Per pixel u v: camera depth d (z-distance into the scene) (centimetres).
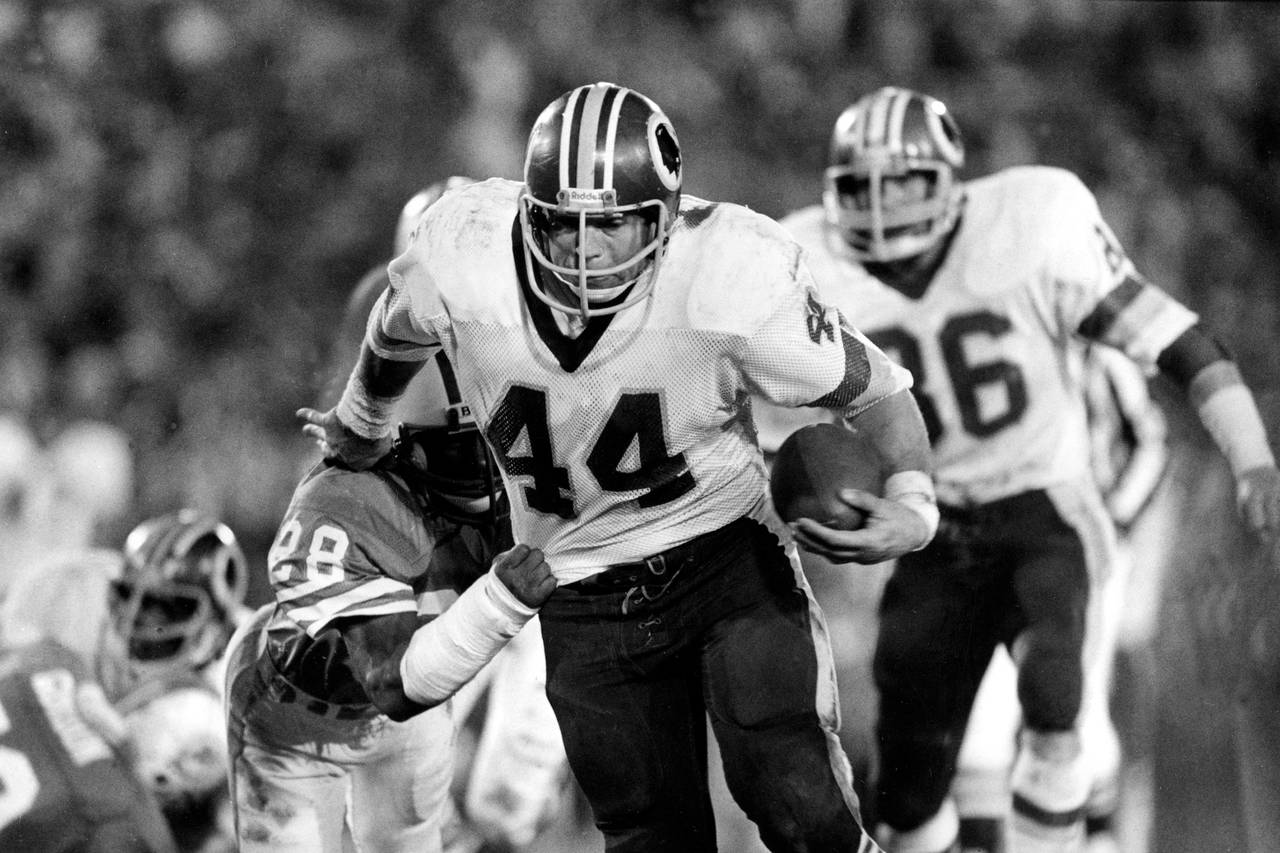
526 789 1664
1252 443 1582
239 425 3366
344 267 3600
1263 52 4025
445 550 1280
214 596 1527
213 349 3494
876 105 1648
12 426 2634
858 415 1124
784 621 1137
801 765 1111
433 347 1148
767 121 3853
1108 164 3844
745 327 1054
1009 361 1633
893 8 3906
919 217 1630
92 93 3628
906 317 1655
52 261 3462
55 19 3650
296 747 1315
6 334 3391
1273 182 3972
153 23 3678
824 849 1109
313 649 1258
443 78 3731
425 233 1100
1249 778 1953
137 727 1482
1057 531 1641
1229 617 2120
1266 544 1630
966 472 1648
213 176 3612
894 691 1683
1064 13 3931
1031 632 1630
